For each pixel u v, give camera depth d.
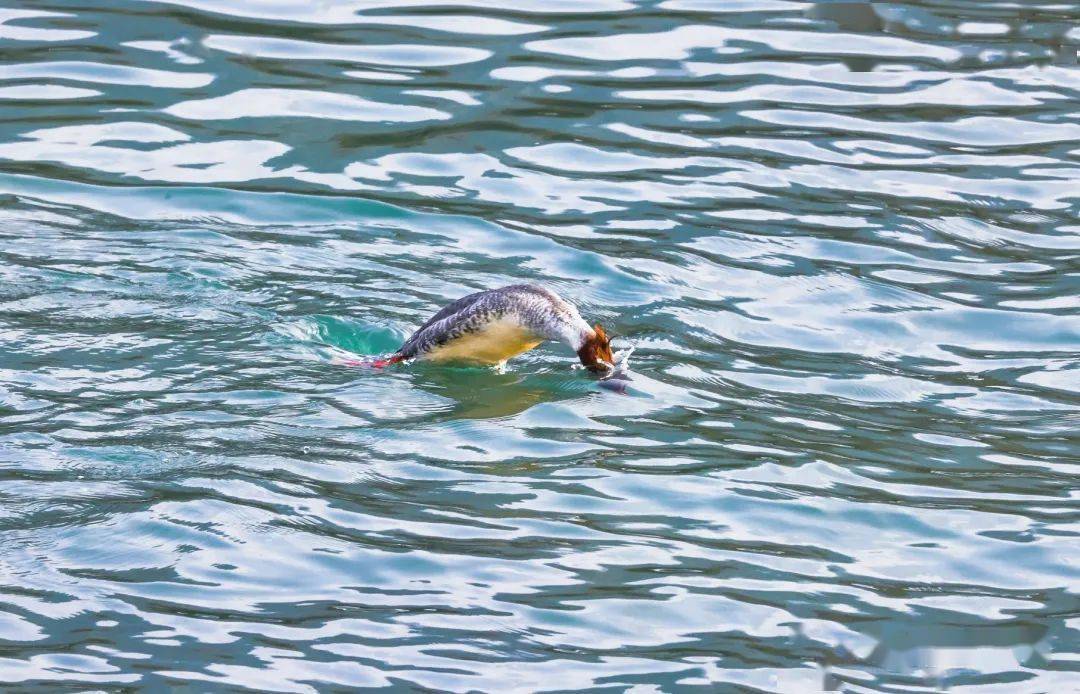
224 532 25.80
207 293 36.84
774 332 36.34
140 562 24.80
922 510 27.72
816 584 25.03
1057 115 50.06
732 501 27.78
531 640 23.09
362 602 23.95
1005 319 37.34
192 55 52.72
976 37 56.38
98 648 22.44
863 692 22.08
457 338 33.06
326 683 21.80
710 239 41.56
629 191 44.44
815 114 49.88
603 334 32.75
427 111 49.31
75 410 30.11
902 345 35.88
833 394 33.03
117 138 46.44
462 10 57.97
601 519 26.94
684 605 24.22
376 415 30.92
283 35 54.91
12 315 34.66
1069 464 29.84
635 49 54.62
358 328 35.41
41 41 53.06
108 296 36.19
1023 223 43.16
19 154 44.97
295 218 42.03
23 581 24.06
